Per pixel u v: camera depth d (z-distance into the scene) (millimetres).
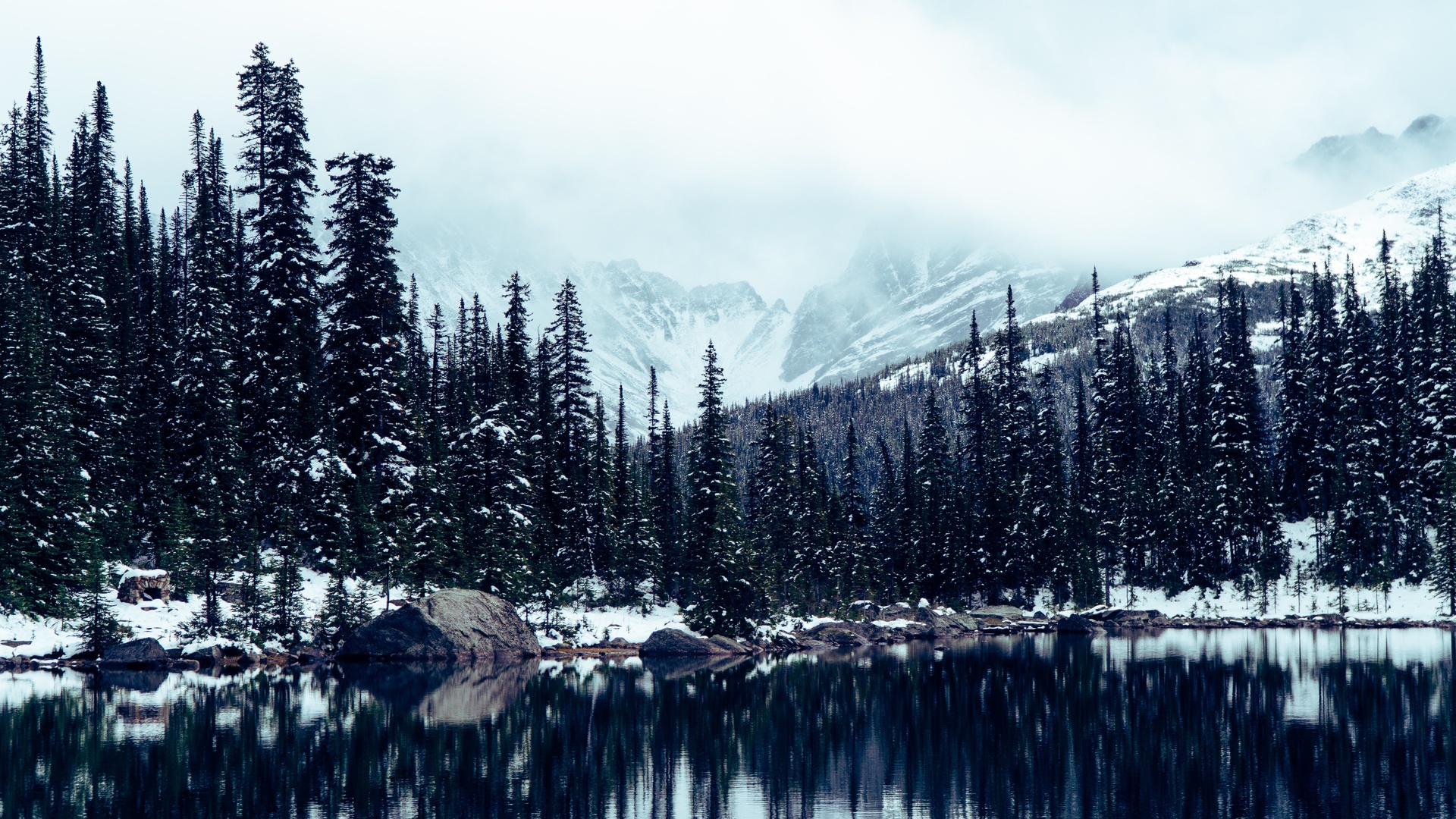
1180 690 58750
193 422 73312
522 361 98188
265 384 74625
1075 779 36719
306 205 75938
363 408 73875
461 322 112625
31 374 66562
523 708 50250
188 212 109500
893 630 103812
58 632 65000
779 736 45000
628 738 43875
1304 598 121938
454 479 83875
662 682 63031
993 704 54062
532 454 93750
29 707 46875
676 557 99125
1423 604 114125
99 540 65750
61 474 64938
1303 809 32312
